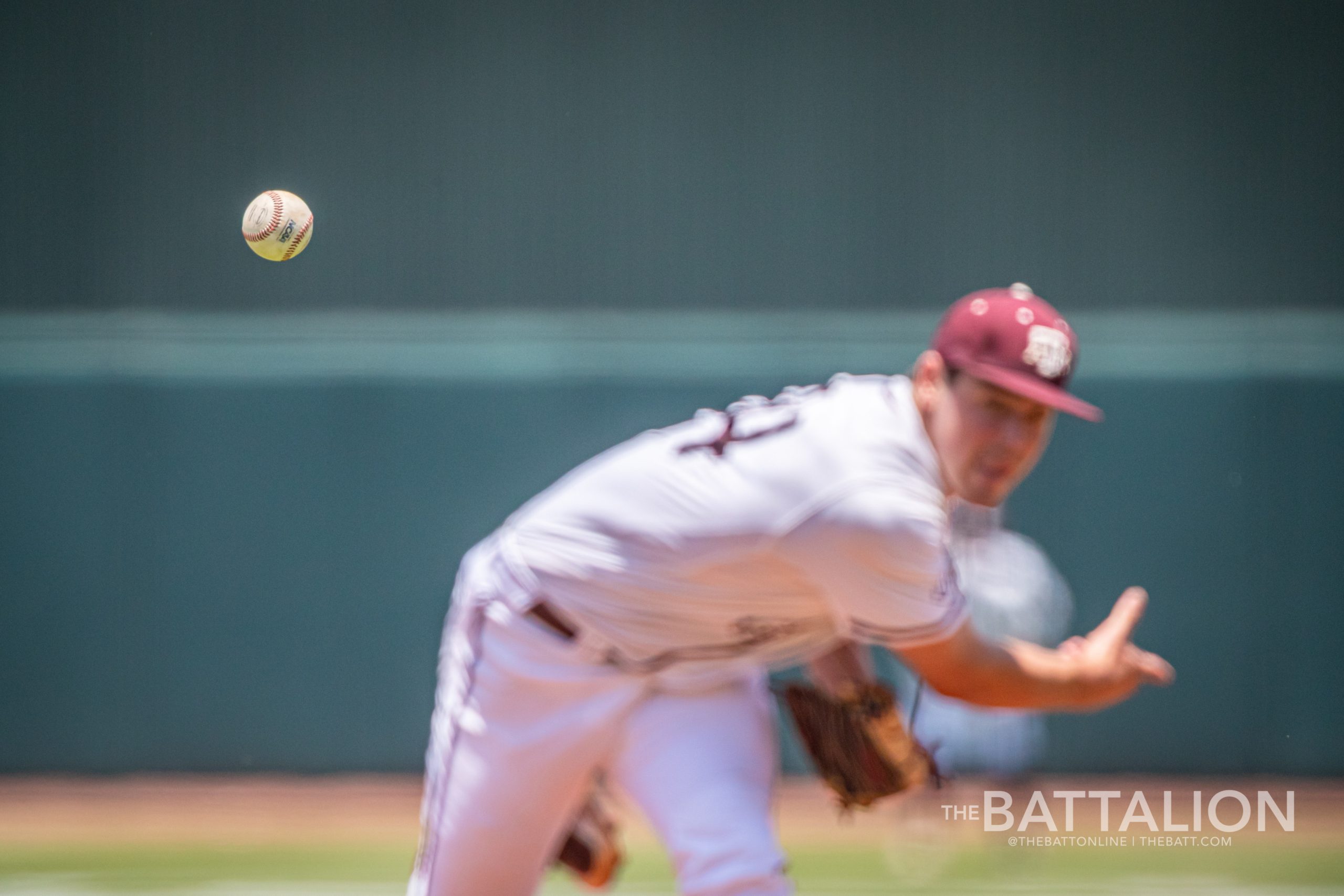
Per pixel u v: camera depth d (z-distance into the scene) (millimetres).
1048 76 36875
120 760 34531
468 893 10211
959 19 37000
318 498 35125
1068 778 34344
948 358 8734
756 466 8984
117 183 36438
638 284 36500
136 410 35094
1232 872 23297
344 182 36625
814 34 37094
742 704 9867
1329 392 34688
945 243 36688
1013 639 24484
